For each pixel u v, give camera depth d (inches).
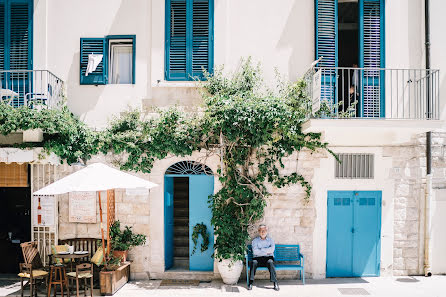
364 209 322.0
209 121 289.7
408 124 270.8
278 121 284.5
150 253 317.4
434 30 320.5
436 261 322.7
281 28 322.7
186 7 323.3
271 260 293.1
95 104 321.7
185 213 372.8
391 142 317.7
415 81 301.3
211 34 323.0
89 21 323.3
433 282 303.1
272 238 314.5
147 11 323.0
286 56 321.4
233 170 313.0
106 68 323.3
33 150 298.2
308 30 322.7
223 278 301.1
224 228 301.0
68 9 323.3
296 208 318.3
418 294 275.1
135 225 318.0
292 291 283.1
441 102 320.2
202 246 322.3
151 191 317.7
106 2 323.3
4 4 321.4
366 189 320.8
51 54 322.7
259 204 309.4
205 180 326.0
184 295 274.1
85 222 317.7
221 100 291.0
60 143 299.4
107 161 317.1
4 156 297.0
